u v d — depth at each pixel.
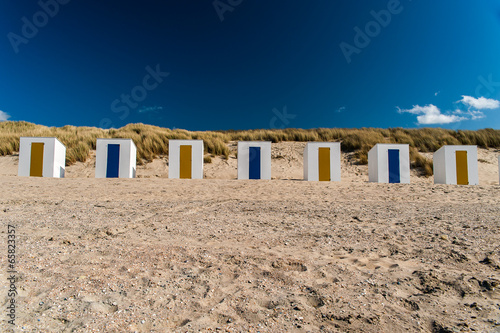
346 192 8.64
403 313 2.43
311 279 3.03
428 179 14.59
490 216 5.46
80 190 8.15
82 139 18.23
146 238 4.29
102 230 4.56
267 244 4.07
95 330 2.16
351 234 4.49
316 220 5.37
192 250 3.80
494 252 3.58
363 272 3.17
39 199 6.75
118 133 19.83
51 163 12.29
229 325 2.26
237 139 22.12
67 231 4.49
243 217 5.57
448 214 5.71
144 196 7.58
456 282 2.87
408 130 22.72
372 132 21.39
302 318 2.36
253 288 2.85
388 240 4.18
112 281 2.93
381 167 12.70
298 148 19.86
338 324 2.28
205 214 5.78
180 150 13.20
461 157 12.28
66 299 2.57
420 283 2.91
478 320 2.30
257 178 13.18
